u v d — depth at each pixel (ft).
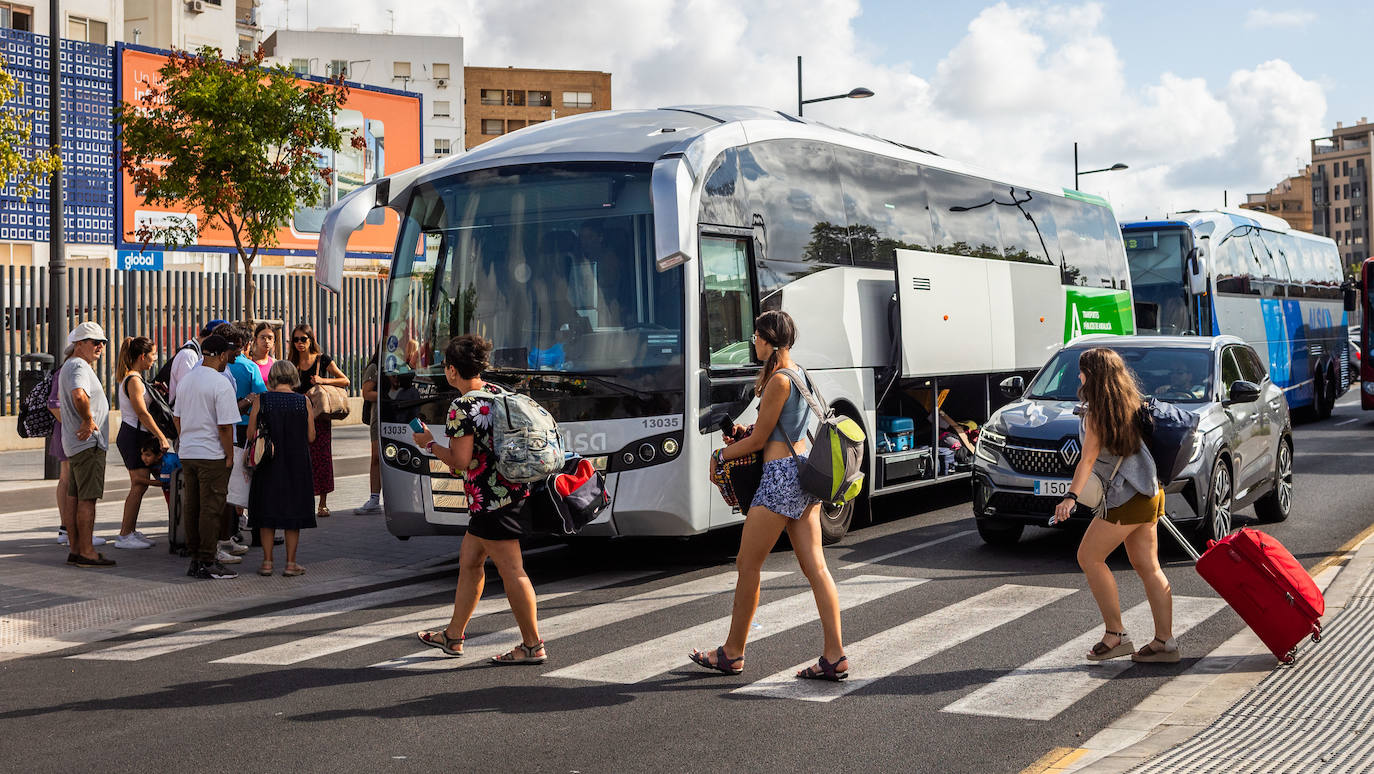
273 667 24.59
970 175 52.01
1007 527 38.47
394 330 36.40
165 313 78.84
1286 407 44.68
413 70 323.98
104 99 111.96
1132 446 23.08
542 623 28.48
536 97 368.89
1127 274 69.26
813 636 26.43
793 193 39.63
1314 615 22.66
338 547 40.93
